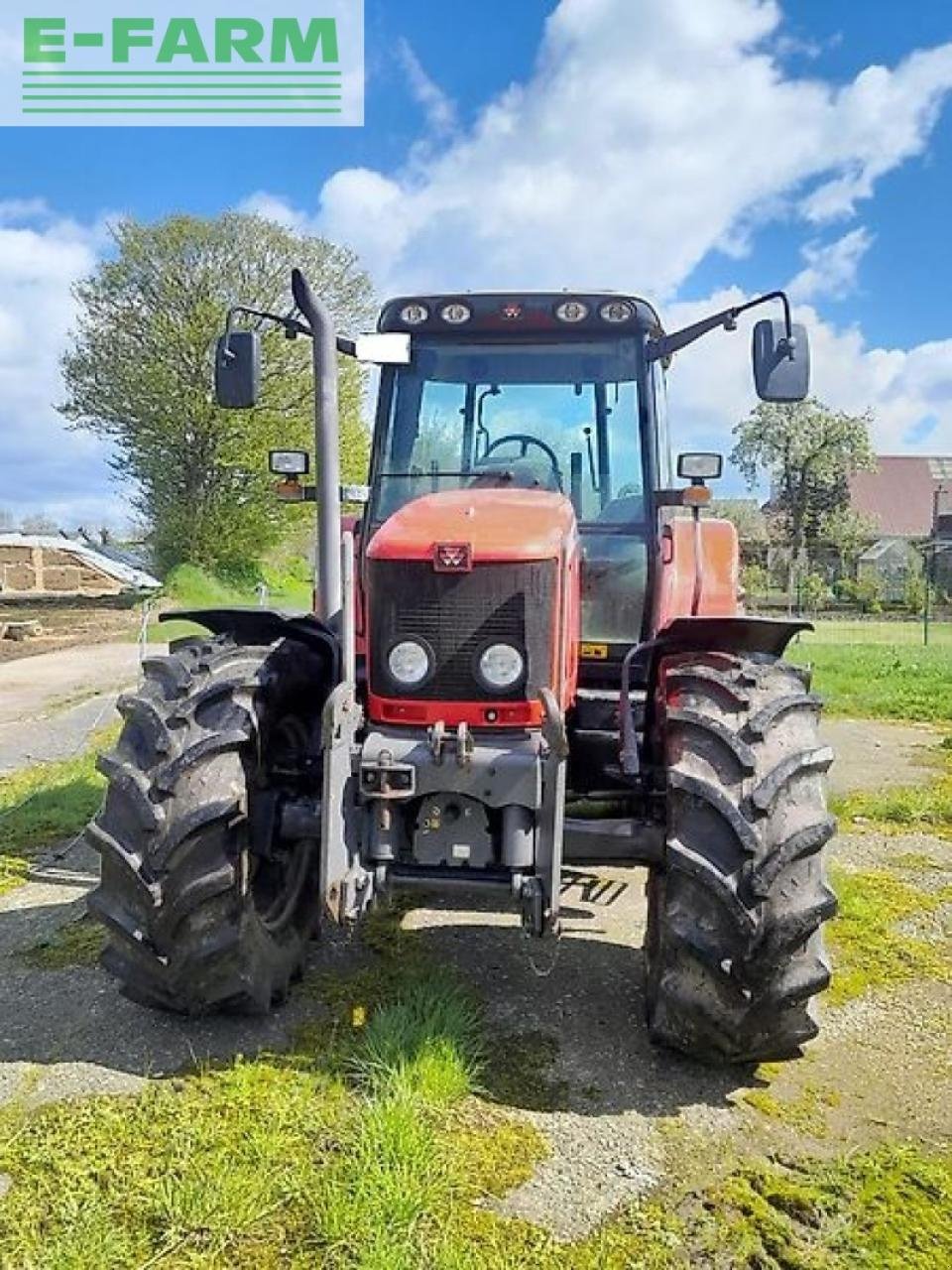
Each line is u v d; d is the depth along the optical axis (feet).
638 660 12.97
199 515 78.48
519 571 9.45
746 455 131.64
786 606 111.45
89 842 9.54
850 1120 9.00
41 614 64.75
